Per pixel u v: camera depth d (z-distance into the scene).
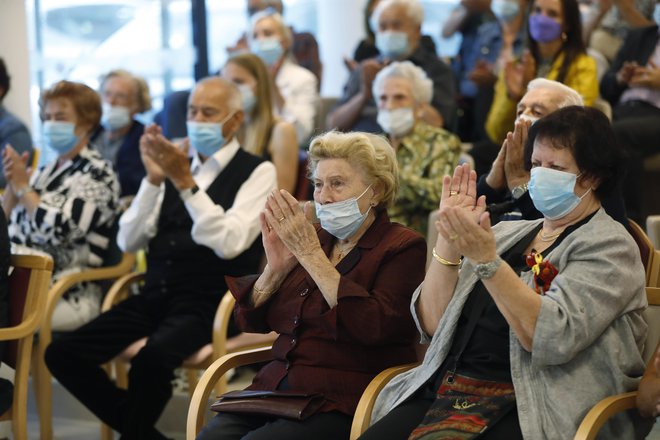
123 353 6.66
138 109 9.30
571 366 4.11
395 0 8.81
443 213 3.97
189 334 6.36
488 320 4.35
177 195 6.80
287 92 9.53
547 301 4.00
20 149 9.62
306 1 13.26
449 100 8.82
